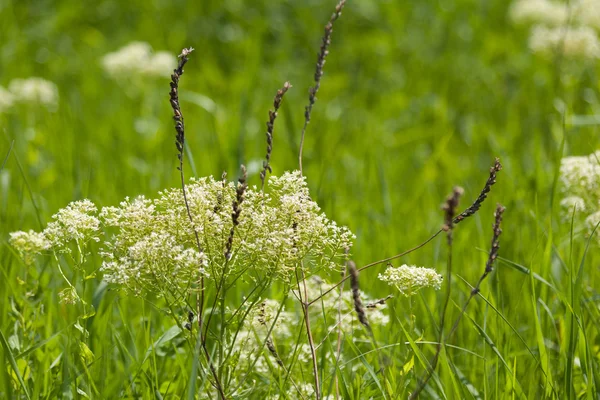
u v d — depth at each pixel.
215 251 4.56
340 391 5.13
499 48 17.73
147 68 14.29
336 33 20.03
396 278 4.76
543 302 5.74
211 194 4.64
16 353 5.26
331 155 11.48
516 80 16.48
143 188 9.72
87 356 4.79
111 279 4.42
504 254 7.52
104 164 10.88
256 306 5.01
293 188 4.67
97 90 16.12
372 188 10.51
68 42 19.56
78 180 9.04
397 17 19.98
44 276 6.68
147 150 12.24
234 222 4.33
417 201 10.39
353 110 15.23
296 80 17.06
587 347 4.95
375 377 4.71
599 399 4.89
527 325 6.42
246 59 17.56
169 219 4.56
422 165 12.37
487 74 16.83
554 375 5.55
